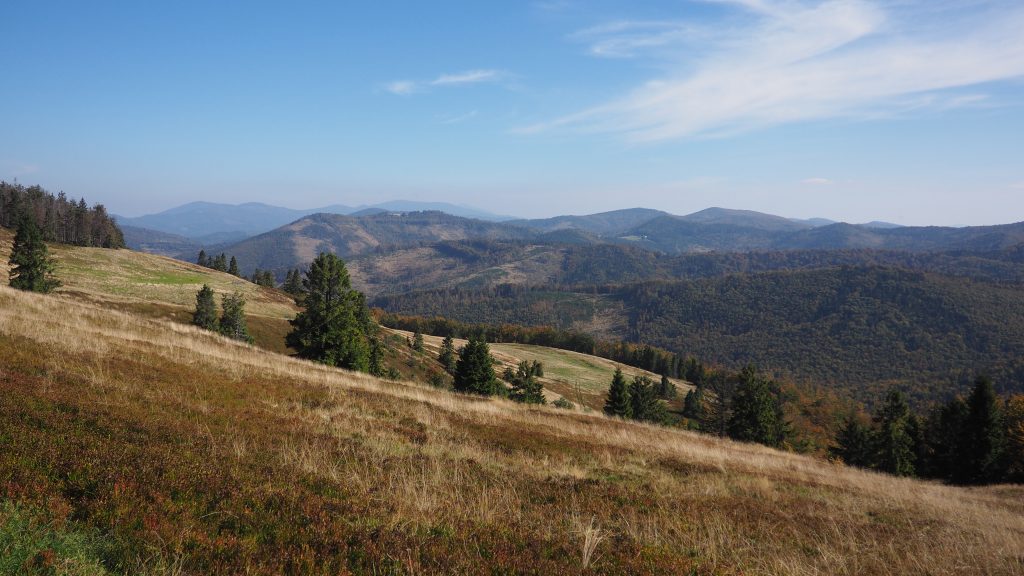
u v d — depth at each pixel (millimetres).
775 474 16438
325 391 16859
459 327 171000
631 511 8656
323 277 36938
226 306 63062
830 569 6980
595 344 169500
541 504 8422
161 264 106562
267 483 6605
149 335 21641
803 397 129375
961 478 43875
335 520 5797
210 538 4863
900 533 9719
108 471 5820
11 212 109938
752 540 7996
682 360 154750
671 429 30734
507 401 27125
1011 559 8266
